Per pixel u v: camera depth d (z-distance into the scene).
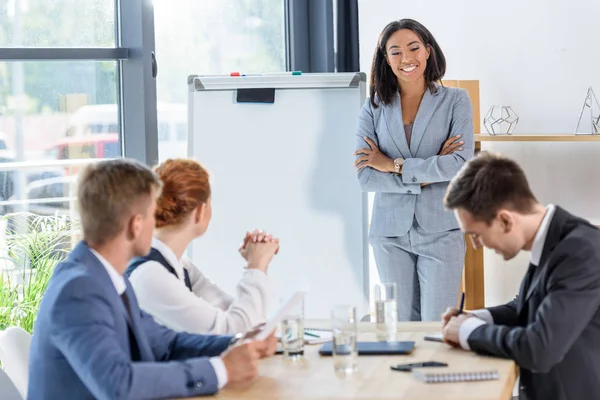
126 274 2.77
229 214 4.83
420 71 4.34
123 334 2.30
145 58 4.91
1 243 4.49
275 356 2.62
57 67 4.77
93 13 4.89
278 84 4.86
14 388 2.64
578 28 5.01
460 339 2.58
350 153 4.80
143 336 2.42
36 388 2.25
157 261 2.79
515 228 2.49
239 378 2.28
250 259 2.99
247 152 4.84
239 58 5.60
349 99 4.83
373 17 5.81
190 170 2.83
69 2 4.80
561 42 5.08
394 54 4.33
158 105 5.14
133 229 2.29
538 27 5.16
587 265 2.43
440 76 4.43
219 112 4.86
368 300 4.80
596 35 4.95
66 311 2.18
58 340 2.18
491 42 5.35
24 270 4.45
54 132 4.79
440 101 4.41
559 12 5.07
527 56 5.21
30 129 4.70
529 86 5.22
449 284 4.42
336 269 4.81
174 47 5.20
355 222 4.79
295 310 2.63
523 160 5.30
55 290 2.25
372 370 2.42
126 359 2.17
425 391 2.20
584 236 2.47
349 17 5.76
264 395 2.21
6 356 2.74
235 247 4.82
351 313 2.40
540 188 5.25
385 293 2.74
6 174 4.64
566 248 2.46
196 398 2.21
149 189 2.31
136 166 2.32
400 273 4.50
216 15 5.45
